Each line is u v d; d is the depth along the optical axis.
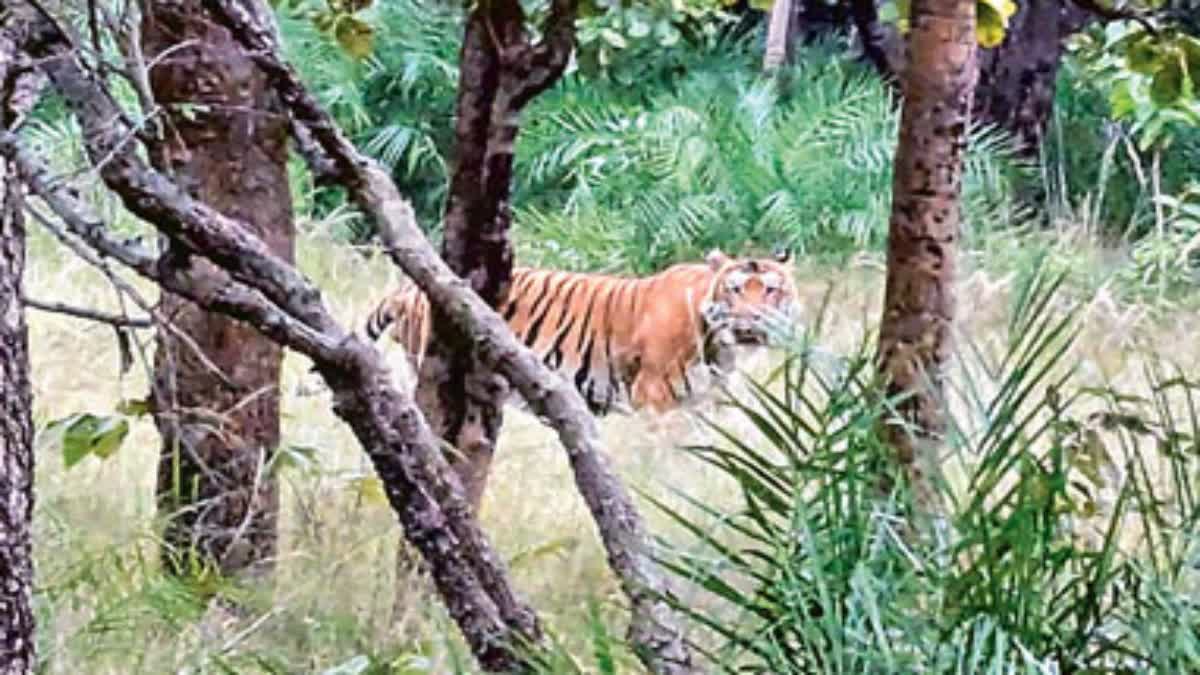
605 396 17.89
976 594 5.78
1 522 6.53
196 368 10.38
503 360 7.77
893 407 6.56
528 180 31.09
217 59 10.03
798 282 24.36
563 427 7.65
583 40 15.69
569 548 11.13
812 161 29.16
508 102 10.02
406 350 18.22
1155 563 5.96
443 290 7.95
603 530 7.41
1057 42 29.25
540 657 6.95
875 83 30.19
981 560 5.82
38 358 16.11
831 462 6.18
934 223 7.80
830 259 27.77
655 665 6.68
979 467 6.12
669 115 29.56
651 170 29.50
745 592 6.89
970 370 7.88
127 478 12.50
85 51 6.80
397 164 31.09
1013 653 5.68
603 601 9.40
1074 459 6.96
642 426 16.86
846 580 5.85
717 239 29.09
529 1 11.37
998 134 28.41
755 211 29.16
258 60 7.86
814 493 6.72
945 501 6.24
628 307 17.69
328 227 24.05
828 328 17.48
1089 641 5.87
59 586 9.06
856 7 27.78
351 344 7.46
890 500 6.00
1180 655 5.56
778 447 6.28
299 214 25.03
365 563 10.71
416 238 7.99
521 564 10.46
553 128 30.59
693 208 29.05
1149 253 19.97
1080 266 19.81
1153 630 5.70
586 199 29.28
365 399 7.52
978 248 23.06
